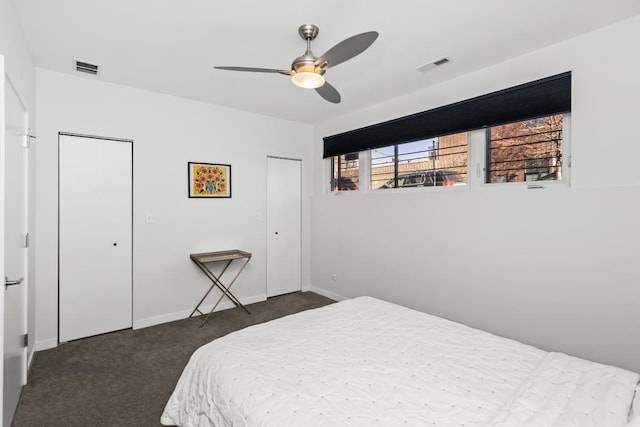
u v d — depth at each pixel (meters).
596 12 1.92
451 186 3.06
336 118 4.23
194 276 3.66
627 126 2.00
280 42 2.29
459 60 2.56
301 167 4.59
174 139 3.48
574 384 1.27
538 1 1.81
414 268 3.27
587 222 2.15
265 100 3.58
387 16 1.96
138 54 2.49
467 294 2.83
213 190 3.77
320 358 1.54
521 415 1.09
